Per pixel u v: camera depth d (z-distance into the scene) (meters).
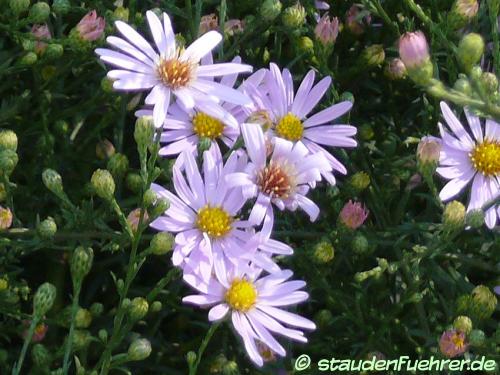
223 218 0.20
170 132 0.21
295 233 0.22
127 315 0.20
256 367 0.22
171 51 0.21
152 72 0.20
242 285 0.19
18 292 0.22
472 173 0.23
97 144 0.24
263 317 0.20
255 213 0.20
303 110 0.22
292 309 0.22
